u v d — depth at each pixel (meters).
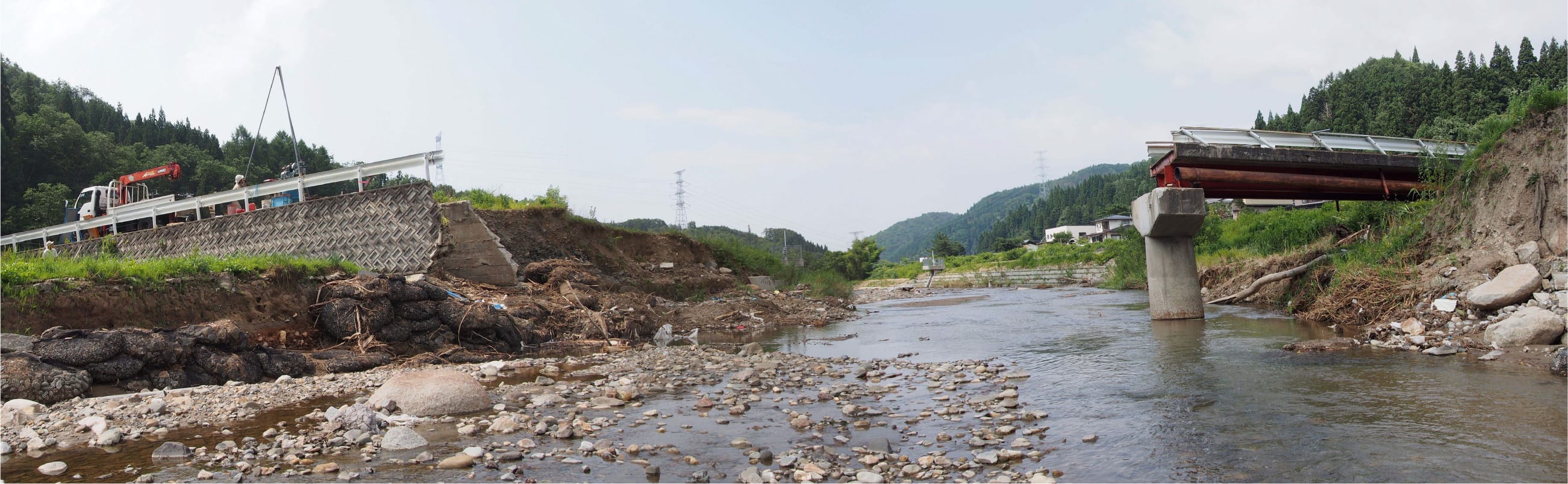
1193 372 10.43
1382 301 14.47
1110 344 14.30
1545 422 6.79
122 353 9.81
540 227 24.20
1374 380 9.16
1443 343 11.44
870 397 9.59
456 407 8.54
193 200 22.33
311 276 14.41
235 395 9.42
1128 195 165.12
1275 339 13.57
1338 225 24.09
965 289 54.66
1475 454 5.99
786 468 6.23
